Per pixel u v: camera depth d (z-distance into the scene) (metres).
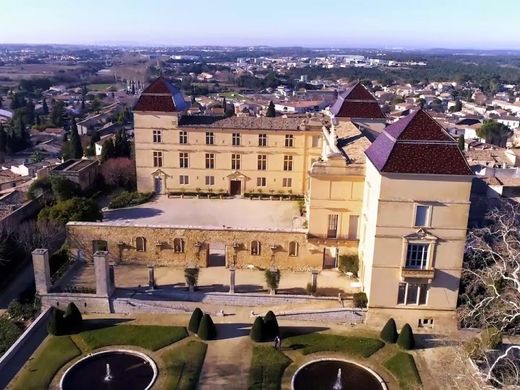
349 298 58.38
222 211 87.56
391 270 54.19
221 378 46.81
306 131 92.56
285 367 48.44
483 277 52.56
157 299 58.75
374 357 50.22
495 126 162.50
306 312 55.97
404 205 52.06
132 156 107.94
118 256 67.69
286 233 64.81
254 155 94.50
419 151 51.53
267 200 94.06
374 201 54.78
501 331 50.84
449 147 51.62
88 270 65.75
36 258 56.91
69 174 93.38
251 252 66.00
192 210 88.06
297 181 95.69
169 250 66.88
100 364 49.06
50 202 87.75
